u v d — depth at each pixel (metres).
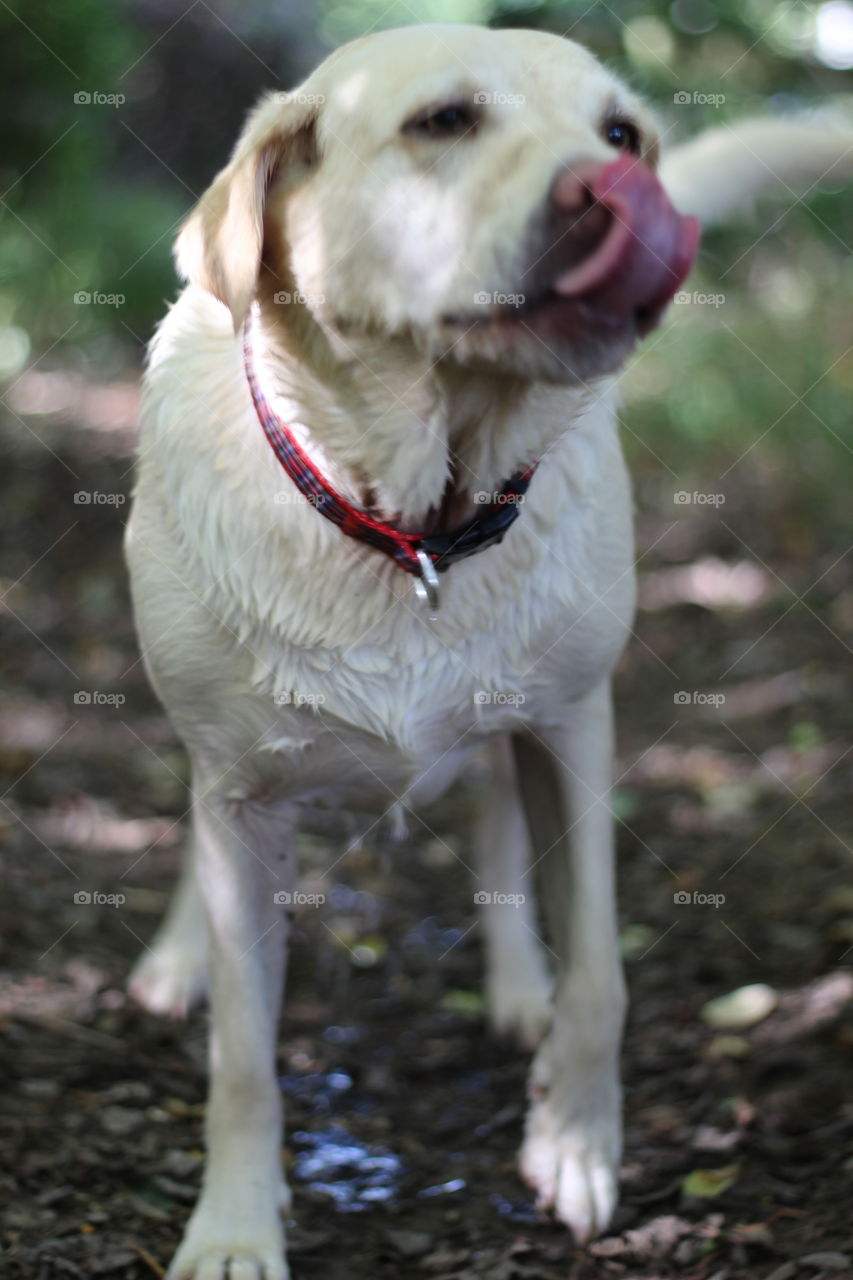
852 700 5.66
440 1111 3.38
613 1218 2.88
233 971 2.83
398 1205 2.99
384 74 2.49
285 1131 3.27
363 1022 3.79
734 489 7.98
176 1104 3.33
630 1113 3.29
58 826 4.83
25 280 10.80
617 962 2.92
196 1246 2.70
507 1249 2.78
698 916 4.21
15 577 7.29
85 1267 2.68
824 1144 3.03
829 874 4.31
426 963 4.09
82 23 9.48
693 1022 3.64
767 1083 3.31
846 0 8.25
